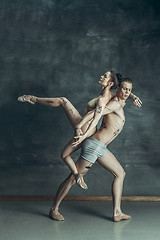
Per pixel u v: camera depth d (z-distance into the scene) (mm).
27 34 7645
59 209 4562
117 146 7758
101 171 7000
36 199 4988
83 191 5551
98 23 7605
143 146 7746
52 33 7645
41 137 7793
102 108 3934
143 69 7660
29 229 3867
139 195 5367
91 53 7652
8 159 7762
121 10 7586
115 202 4160
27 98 4336
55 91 7730
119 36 7625
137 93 7691
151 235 3711
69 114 4195
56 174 6809
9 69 7684
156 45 7613
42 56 7676
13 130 7777
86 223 4070
